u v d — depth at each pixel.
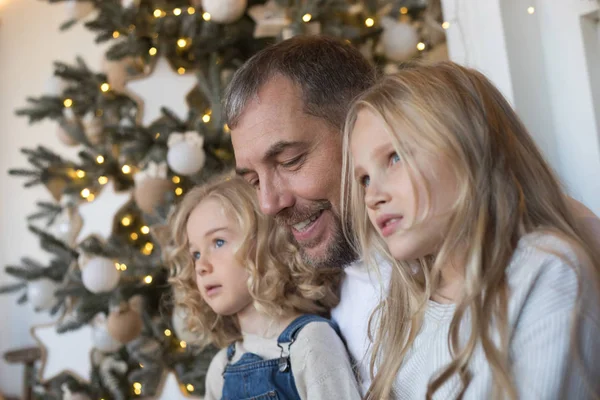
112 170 2.73
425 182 0.76
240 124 1.15
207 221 1.33
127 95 2.49
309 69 1.13
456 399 0.73
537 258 0.72
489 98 0.82
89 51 3.97
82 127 2.93
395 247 0.78
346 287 1.28
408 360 0.88
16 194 4.06
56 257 3.04
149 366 2.26
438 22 2.37
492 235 0.76
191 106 2.45
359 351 1.19
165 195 2.24
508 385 0.67
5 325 4.01
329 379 1.14
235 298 1.30
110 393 2.49
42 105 2.90
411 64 0.96
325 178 1.12
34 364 3.55
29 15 4.17
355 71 1.18
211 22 2.26
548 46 1.54
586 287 0.69
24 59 4.16
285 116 1.11
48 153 2.96
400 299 0.94
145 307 2.36
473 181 0.75
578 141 1.48
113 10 2.48
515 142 0.81
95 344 2.29
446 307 0.84
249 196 1.33
